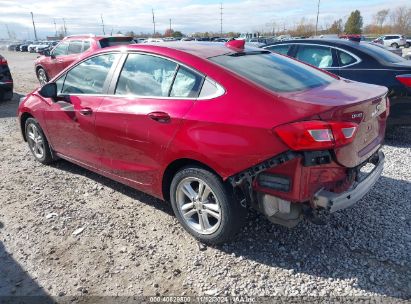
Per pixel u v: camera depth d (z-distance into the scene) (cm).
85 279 291
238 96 295
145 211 390
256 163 276
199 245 329
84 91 421
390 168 494
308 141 256
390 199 405
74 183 461
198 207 324
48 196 427
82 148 430
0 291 280
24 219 378
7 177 483
